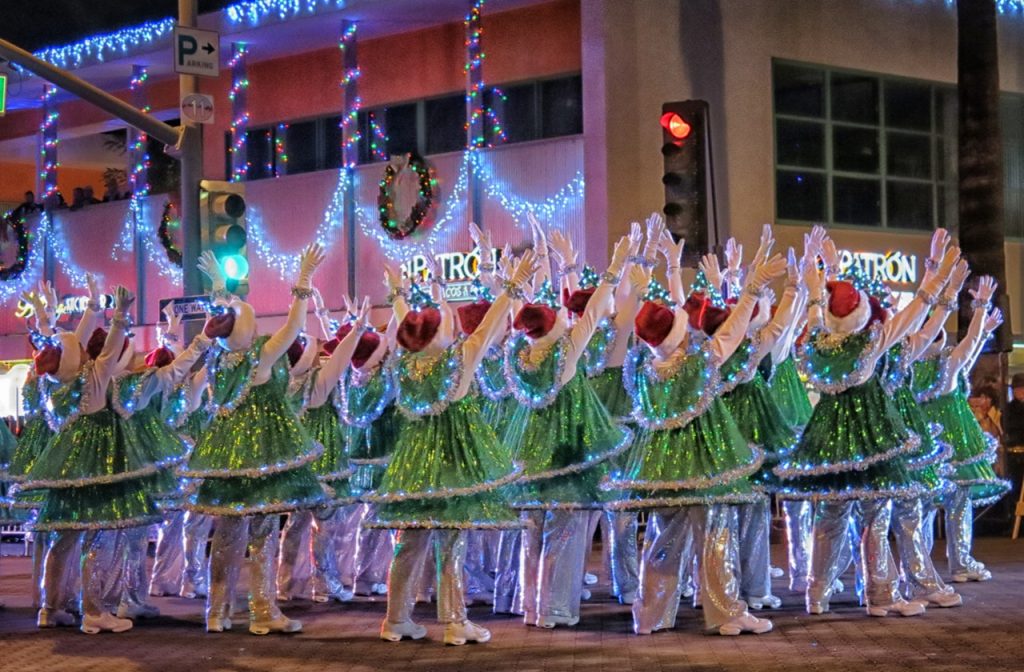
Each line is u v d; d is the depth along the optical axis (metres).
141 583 11.41
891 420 10.24
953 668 8.23
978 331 12.30
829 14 20.91
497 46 20.97
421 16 21.39
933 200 21.92
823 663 8.51
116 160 29.56
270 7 21.81
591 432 10.27
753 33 20.23
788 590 12.01
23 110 27.39
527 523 9.91
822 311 10.31
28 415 11.99
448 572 9.71
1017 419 17.66
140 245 24.50
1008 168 22.89
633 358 10.00
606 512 11.81
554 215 19.89
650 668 8.52
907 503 10.83
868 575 10.43
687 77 19.75
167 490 11.34
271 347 10.45
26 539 17.22
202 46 15.39
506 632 10.17
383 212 21.39
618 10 19.38
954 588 12.00
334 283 22.22
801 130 20.69
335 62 22.83
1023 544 15.95
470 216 20.70
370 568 12.52
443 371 9.74
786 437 10.99
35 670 9.03
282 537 12.37
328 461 11.86
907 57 21.66
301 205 22.55
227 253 14.71
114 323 10.74
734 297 11.35
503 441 10.99
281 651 9.55
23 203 26.47
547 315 10.17
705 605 9.82
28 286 26.05
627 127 19.38
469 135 20.75
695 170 13.45
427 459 9.69
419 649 9.49
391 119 22.25
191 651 9.66
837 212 20.97
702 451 9.70
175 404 12.12
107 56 24.17
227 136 23.83
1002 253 17.97
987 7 18.08
